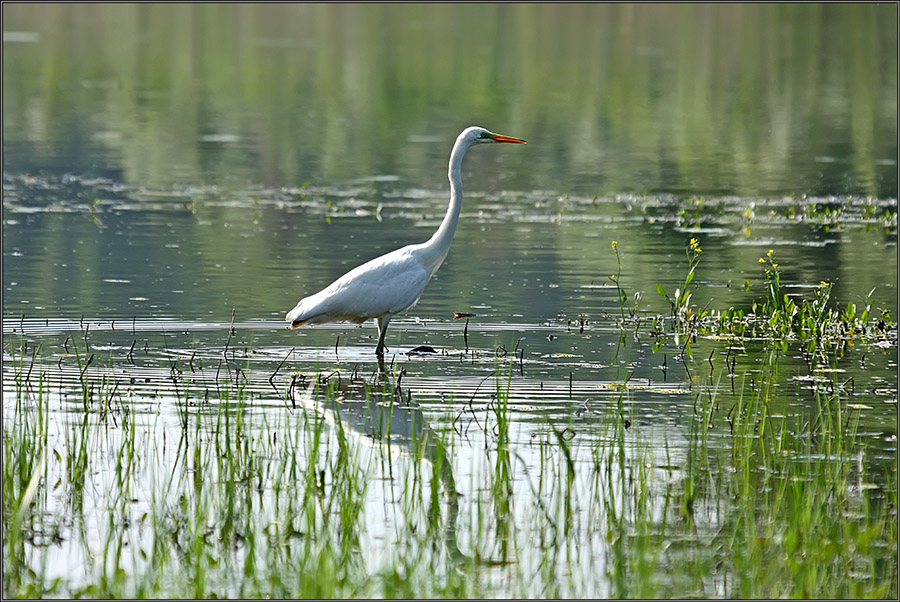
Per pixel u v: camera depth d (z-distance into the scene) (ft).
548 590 26.07
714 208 85.30
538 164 106.42
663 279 61.57
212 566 27.30
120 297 56.18
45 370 43.37
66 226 75.15
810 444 34.83
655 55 175.01
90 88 147.84
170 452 34.53
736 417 37.86
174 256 66.39
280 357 46.19
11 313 52.65
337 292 45.78
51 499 31.14
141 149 109.91
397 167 104.42
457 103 139.33
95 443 35.29
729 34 193.26
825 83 155.02
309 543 27.35
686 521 29.60
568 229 76.38
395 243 70.79
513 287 59.57
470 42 186.91
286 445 34.40
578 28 200.54
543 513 30.27
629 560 27.25
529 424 37.24
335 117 131.23
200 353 46.50
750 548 27.45
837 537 28.40
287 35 196.54
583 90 148.36
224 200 86.74
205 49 182.29
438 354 46.78
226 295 56.85
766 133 123.13
